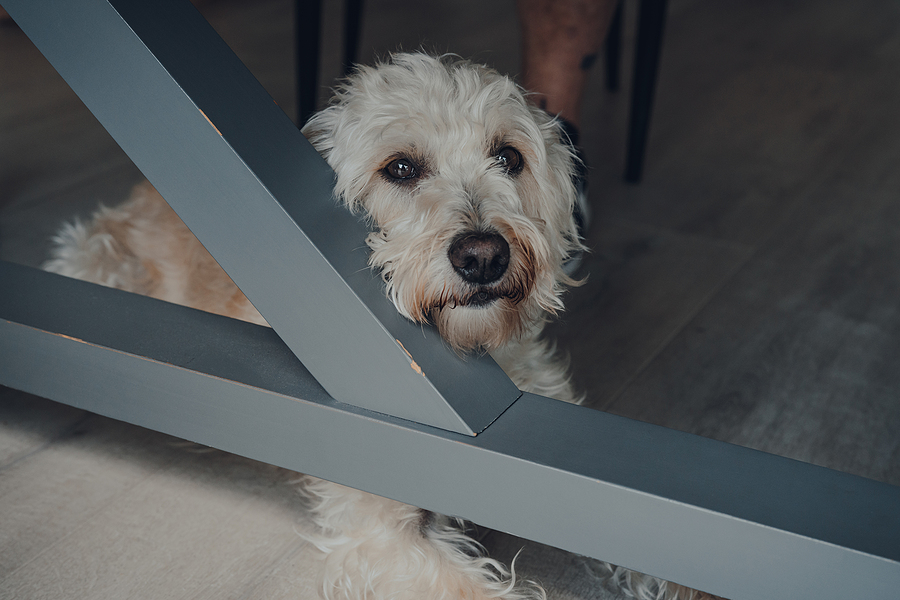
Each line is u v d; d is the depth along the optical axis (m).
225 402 1.10
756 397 1.68
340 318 0.99
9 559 1.21
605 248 2.35
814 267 2.23
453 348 1.09
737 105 3.48
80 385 1.20
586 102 3.52
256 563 1.22
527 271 1.14
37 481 1.39
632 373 1.76
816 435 1.56
